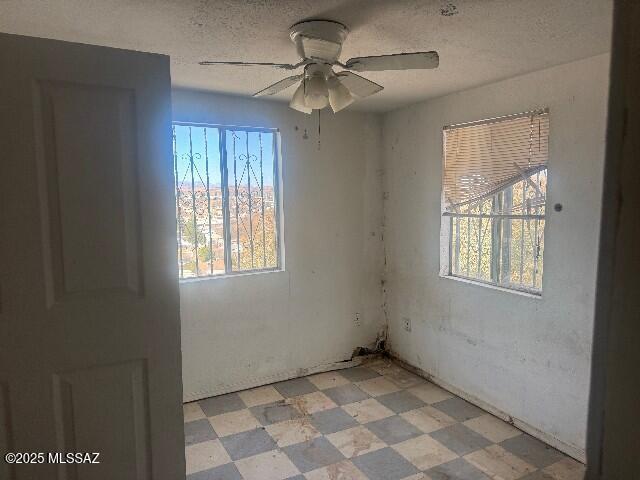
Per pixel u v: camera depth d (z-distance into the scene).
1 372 1.29
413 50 2.26
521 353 2.87
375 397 3.41
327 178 3.77
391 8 1.76
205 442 2.80
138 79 1.40
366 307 4.10
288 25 1.94
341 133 3.81
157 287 1.48
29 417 1.34
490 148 3.01
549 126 2.61
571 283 2.55
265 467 2.54
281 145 3.54
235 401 3.36
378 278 4.14
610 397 0.45
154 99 1.43
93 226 1.38
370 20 1.88
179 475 1.58
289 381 3.71
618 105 0.43
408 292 3.86
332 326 3.93
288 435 2.88
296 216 3.65
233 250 3.47
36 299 1.32
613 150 0.43
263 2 1.71
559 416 2.66
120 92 1.39
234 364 3.50
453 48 2.22
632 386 0.43
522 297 2.84
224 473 2.49
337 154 3.80
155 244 1.47
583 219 2.46
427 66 1.96
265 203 3.58
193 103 3.17
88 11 1.78
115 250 1.42
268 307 3.60
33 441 1.35
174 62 2.47
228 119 3.31
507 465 2.53
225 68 2.58
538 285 2.81
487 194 3.07
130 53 1.39
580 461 2.55
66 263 1.35
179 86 3.01
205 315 3.35
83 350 1.39
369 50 2.26
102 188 1.38
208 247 3.37
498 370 3.05
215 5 1.73
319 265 3.81
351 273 3.98
